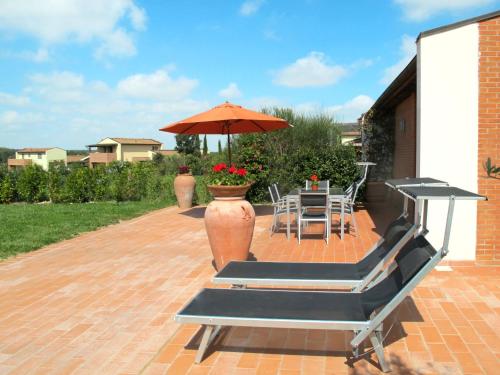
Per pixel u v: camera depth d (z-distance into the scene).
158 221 12.11
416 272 3.34
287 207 9.12
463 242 6.52
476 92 6.43
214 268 6.86
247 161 15.23
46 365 3.78
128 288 5.94
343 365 3.62
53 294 5.76
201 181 16.66
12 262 7.58
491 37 6.36
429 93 6.51
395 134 14.94
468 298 5.08
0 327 4.66
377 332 3.71
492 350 3.78
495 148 6.45
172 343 4.14
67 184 17.38
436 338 4.04
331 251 7.94
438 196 3.35
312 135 16.47
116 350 4.05
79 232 10.38
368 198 15.39
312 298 3.91
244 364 3.69
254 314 3.52
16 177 18.30
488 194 6.45
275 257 7.56
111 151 70.75
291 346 4.01
